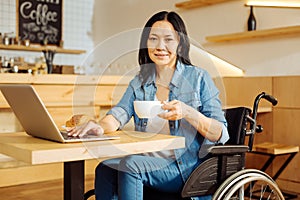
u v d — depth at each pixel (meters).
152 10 5.66
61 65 5.71
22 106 1.59
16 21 5.95
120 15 6.23
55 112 3.45
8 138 1.65
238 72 4.52
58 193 3.42
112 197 1.84
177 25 1.61
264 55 4.26
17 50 5.91
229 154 1.78
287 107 3.80
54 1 6.28
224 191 1.71
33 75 3.37
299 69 3.95
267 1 4.15
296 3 3.92
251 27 4.28
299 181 3.72
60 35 6.34
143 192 1.88
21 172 3.66
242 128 1.96
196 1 4.79
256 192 3.56
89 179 3.91
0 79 3.21
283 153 3.45
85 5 6.63
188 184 1.71
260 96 2.09
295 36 3.97
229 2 4.61
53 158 1.36
